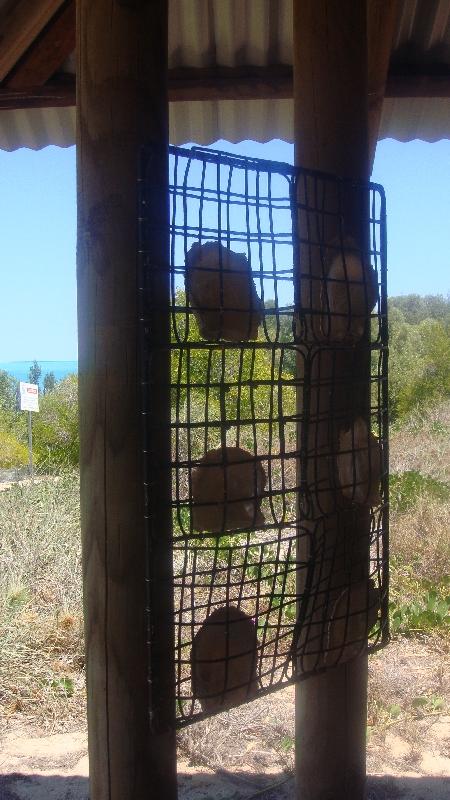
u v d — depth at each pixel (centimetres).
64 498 539
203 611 295
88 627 136
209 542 374
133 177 131
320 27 169
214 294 134
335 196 160
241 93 314
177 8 282
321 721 175
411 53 301
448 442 895
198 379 257
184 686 216
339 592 162
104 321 131
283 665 155
